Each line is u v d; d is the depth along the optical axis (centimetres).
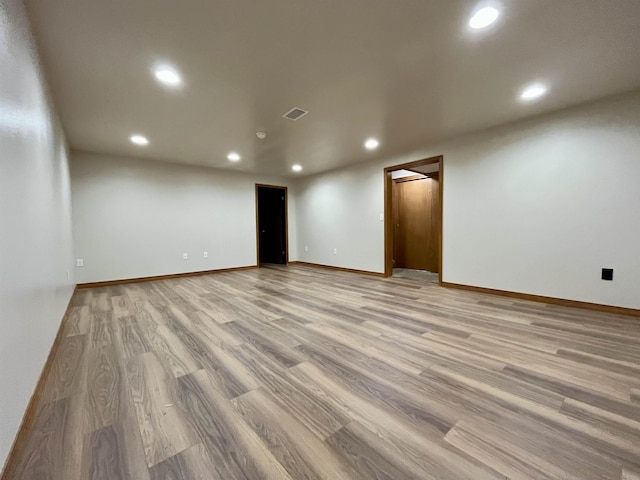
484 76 231
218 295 375
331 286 429
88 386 159
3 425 99
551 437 118
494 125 341
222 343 218
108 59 199
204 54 196
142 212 483
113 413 135
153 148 419
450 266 402
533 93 261
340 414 134
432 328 245
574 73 228
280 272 575
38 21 160
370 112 298
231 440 117
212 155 465
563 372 170
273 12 159
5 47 118
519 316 274
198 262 549
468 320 265
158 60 202
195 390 154
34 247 155
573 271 298
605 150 275
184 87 240
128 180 470
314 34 179
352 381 163
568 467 103
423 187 581
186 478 99
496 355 193
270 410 137
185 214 532
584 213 289
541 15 163
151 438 119
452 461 106
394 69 219
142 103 268
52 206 223
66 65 204
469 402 142
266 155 470
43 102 197
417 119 320
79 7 151
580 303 295
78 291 403
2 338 100
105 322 267
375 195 509
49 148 219
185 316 285
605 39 185
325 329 246
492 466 103
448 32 178
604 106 274
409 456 108
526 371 172
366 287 419
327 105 280
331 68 217
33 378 141
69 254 341
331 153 463
